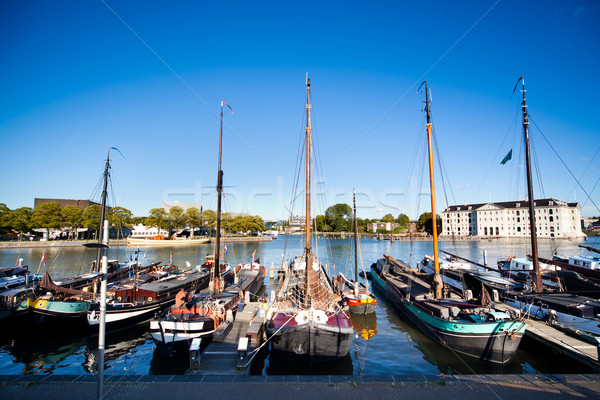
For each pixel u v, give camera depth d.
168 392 11.31
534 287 26.64
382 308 31.16
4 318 22.94
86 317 23.03
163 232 132.12
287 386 11.67
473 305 20.92
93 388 11.60
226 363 15.38
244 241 123.50
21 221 98.62
